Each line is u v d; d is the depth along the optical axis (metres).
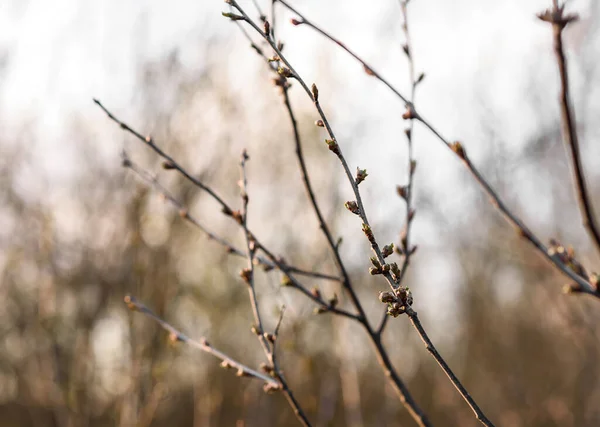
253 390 4.90
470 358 7.37
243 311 6.14
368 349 5.29
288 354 4.31
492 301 7.09
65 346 5.78
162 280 5.31
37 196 5.96
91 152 5.86
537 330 6.65
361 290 4.74
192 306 5.77
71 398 5.35
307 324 4.10
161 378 4.82
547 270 4.32
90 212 5.72
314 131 5.29
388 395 4.88
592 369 5.61
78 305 5.63
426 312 8.56
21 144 6.06
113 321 5.62
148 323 5.12
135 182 5.36
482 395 7.05
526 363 6.68
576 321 4.43
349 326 4.12
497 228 5.14
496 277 6.95
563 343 6.16
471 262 7.07
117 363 5.48
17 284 6.05
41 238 5.75
